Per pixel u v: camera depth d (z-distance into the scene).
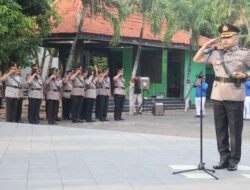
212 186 5.62
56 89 15.80
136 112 22.56
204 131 14.23
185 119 19.00
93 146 8.86
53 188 5.32
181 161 7.41
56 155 7.69
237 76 6.69
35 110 15.62
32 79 15.43
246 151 8.92
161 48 28.05
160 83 28.91
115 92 17.89
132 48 28.09
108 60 29.08
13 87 15.18
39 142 9.17
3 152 7.88
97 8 18.78
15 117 15.38
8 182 5.61
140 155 7.94
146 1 20.23
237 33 6.78
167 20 21.56
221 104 6.93
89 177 5.99
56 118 17.20
